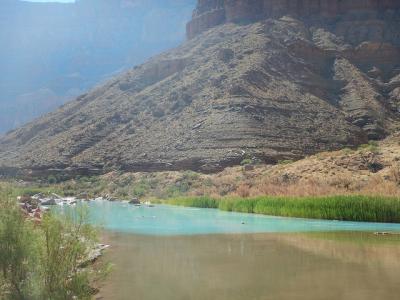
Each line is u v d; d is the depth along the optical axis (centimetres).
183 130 9338
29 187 8862
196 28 15275
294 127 8981
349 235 3206
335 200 4441
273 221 4250
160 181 8150
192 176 7938
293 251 2527
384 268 2061
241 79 9931
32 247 1183
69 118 12088
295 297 1596
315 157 7025
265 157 7994
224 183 7169
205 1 16075
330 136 8938
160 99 11156
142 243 2816
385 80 11506
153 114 10662
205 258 2320
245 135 8512
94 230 1316
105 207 6006
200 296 1620
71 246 1243
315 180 6088
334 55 11775
